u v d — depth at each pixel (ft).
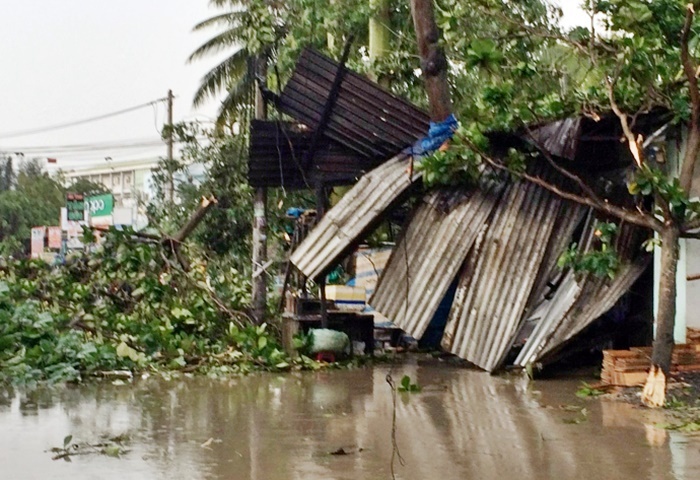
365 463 20.99
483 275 40.83
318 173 47.50
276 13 54.80
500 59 37.81
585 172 40.63
